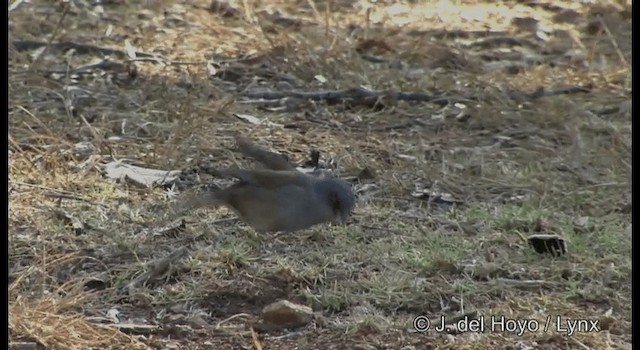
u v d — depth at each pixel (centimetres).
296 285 1262
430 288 1253
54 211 1399
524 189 1538
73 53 2000
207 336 1170
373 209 1451
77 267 1286
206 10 2275
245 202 1256
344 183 1275
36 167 1536
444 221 1428
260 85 1922
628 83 1938
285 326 1187
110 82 1883
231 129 1712
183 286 1247
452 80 1947
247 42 2097
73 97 1786
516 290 1270
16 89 1792
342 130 1736
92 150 1611
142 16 2212
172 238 1359
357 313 1211
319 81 1936
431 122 1775
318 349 1152
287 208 1246
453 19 2306
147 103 1794
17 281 1202
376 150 1653
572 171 1595
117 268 1283
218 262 1291
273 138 1688
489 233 1391
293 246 1343
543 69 2000
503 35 2214
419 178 1559
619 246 1362
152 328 1175
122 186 1505
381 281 1256
